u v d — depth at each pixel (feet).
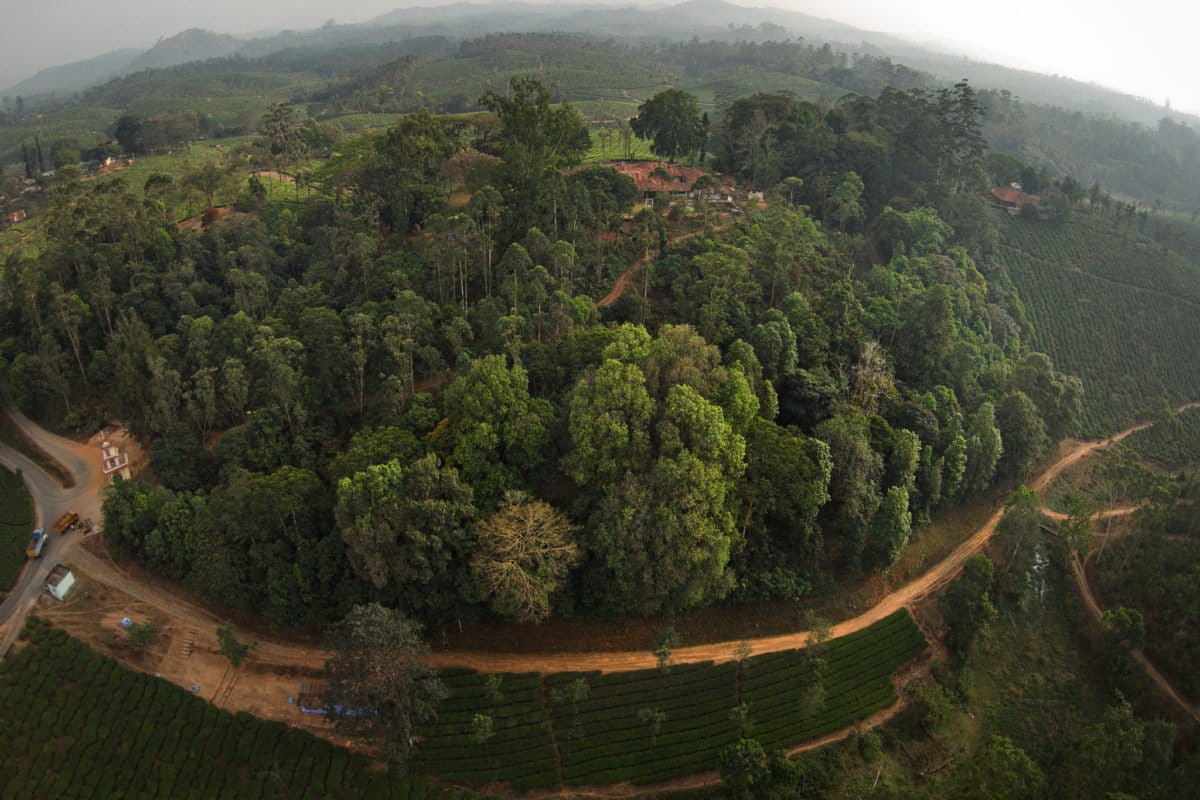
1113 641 312.09
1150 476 377.50
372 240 411.95
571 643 288.30
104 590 303.48
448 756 254.06
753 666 288.10
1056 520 403.13
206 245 442.91
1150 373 536.42
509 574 256.32
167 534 296.71
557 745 260.21
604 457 274.57
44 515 336.90
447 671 275.59
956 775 234.58
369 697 232.32
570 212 431.02
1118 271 600.39
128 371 352.28
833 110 640.17
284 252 450.30
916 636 315.99
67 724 256.11
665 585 273.75
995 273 556.51
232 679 276.82
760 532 306.76
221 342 361.92
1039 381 423.23
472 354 350.64
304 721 266.36
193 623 293.84
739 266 407.03
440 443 289.94
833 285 424.87
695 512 269.85
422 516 261.44
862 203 554.87
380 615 234.17
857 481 315.17
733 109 616.80
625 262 433.89
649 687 276.62
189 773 247.50
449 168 485.15
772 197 530.27
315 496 289.12
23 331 402.11
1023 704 304.30
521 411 288.71
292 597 279.08
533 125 445.78
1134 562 347.97
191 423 343.46
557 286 384.68
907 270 478.18
